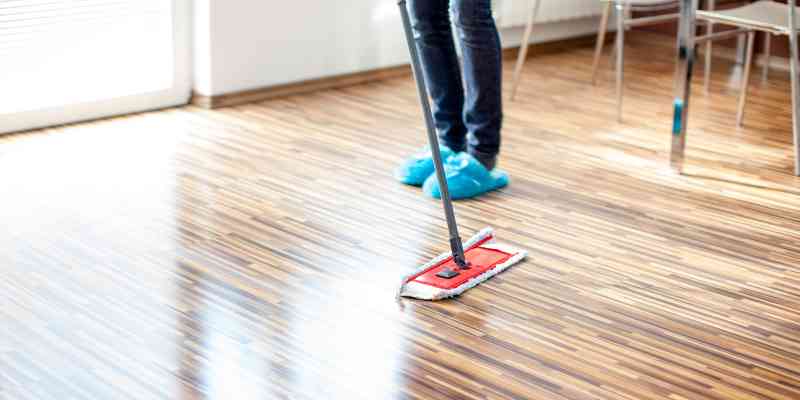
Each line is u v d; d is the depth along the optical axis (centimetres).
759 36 475
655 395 194
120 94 361
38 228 262
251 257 251
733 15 337
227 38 375
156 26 365
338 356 204
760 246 271
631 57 488
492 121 305
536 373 201
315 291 234
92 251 250
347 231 270
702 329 223
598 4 503
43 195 284
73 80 347
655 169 330
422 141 350
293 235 265
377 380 196
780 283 249
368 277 242
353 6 413
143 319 217
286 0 390
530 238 270
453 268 246
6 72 331
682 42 318
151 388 190
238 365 199
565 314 228
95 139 335
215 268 243
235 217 275
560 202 297
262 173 310
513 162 331
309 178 308
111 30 354
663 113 396
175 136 342
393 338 213
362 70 425
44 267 240
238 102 384
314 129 357
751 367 207
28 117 339
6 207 273
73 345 204
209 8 367
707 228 282
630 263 257
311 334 213
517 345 212
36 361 198
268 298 229
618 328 222
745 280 250
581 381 198
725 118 391
